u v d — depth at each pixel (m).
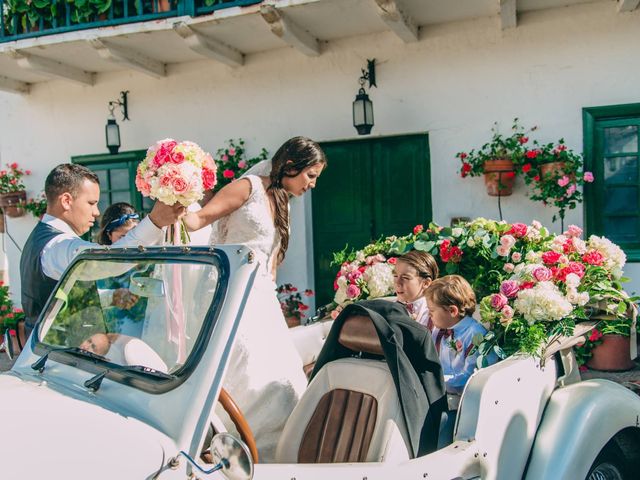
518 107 6.00
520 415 2.59
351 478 1.96
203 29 6.08
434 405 2.42
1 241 8.10
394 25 5.67
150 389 1.95
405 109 6.35
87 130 7.66
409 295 3.52
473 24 6.05
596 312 3.18
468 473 2.26
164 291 2.18
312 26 6.11
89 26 6.25
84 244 2.99
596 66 5.77
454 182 6.25
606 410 2.71
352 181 6.73
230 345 1.90
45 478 1.61
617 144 5.87
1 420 1.80
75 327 2.46
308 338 3.58
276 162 3.14
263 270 2.83
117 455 1.71
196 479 1.75
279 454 2.43
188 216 2.87
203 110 7.13
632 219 5.88
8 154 8.03
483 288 3.56
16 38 6.52
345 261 4.26
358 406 2.37
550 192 5.75
